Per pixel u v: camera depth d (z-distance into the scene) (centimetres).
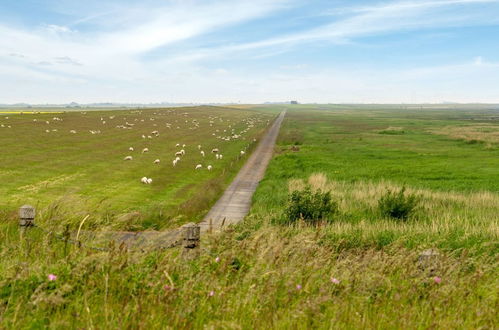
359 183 3812
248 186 3841
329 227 1736
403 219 2375
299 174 4434
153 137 7931
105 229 796
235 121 14475
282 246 763
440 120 19100
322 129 12562
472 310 614
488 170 4694
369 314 594
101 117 11206
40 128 7581
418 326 563
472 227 1808
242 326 523
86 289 565
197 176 4288
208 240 823
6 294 579
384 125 14750
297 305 561
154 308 534
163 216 1973
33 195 2897
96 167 4372
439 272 749
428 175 4325
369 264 784
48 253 751
